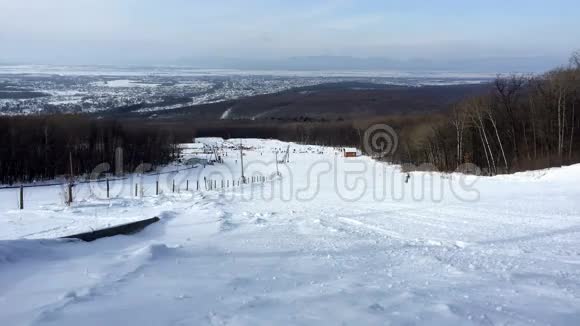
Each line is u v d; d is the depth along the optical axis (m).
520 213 18.91
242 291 6.48
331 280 7.32
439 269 8.36
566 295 6.43
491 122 62.38
